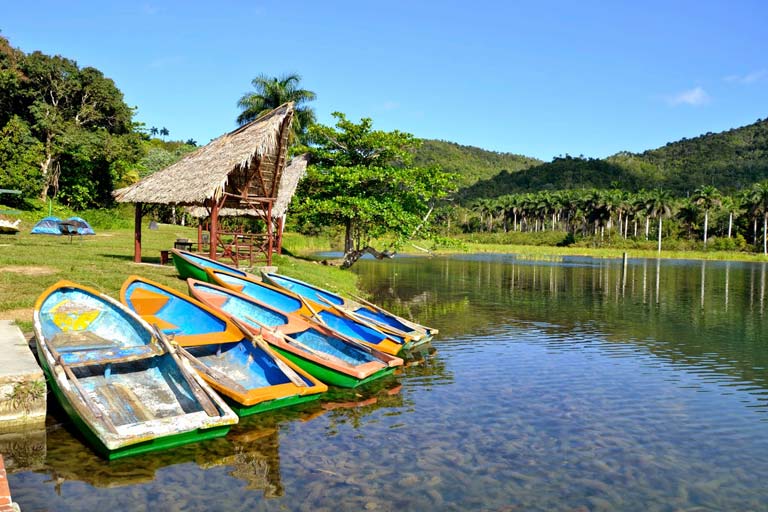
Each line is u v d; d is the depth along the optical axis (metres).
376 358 11.35
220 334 9.66
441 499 6.40
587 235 106.19
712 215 102.12
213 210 18.95
